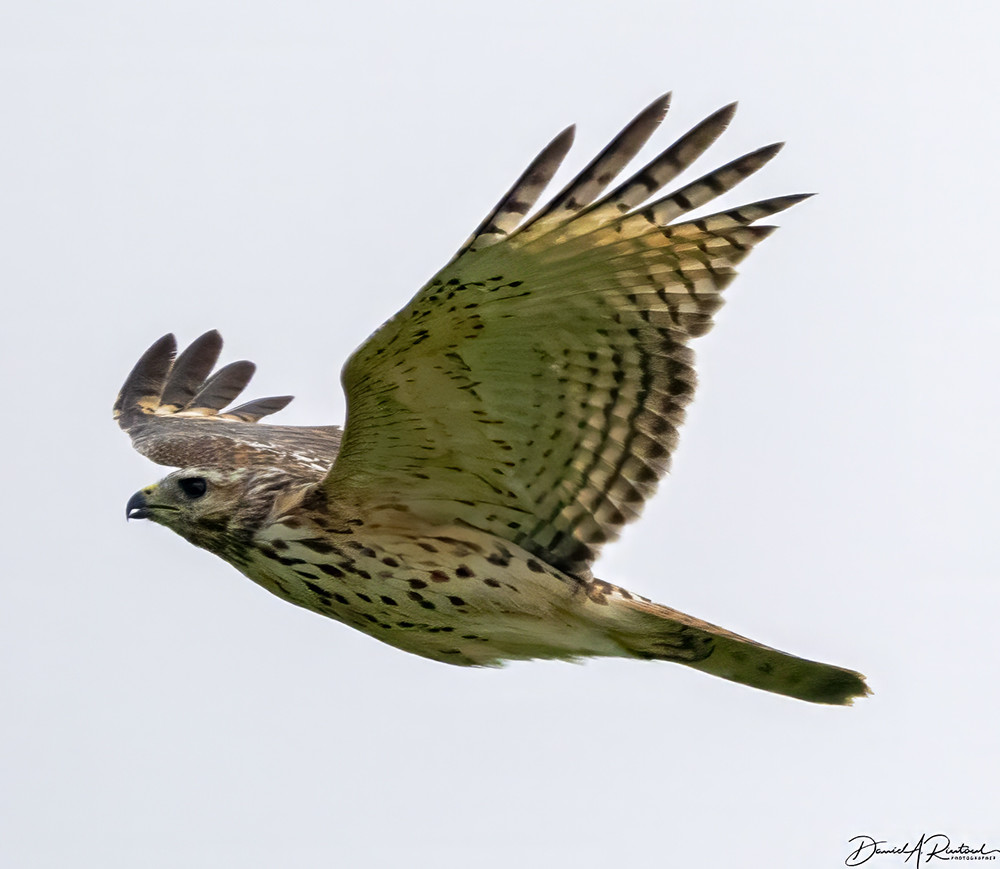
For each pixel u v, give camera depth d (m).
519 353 11.26
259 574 13.41
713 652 12.97
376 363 11.12
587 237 10.66
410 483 12.40
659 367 11.41
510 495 12.31
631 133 10.41
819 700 13.06
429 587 12.77
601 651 13.03
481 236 10.45
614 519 12.19
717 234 10.91
